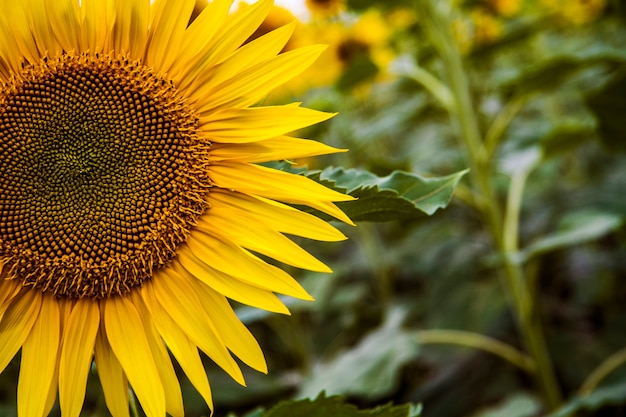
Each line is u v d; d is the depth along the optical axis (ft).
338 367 4.04
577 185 6.42
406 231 6.89
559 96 7.40
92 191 2.64
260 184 2.56
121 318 2.60
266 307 2.55
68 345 2.58
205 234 2.61
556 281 5.68
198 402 4.13
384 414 2.59
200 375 2.56
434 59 5.34
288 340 4.73
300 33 4.73
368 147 6.40
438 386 4.69
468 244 5.65
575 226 3.79
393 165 3.69
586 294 5.26
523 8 7.21
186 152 2.60
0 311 2.59
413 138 7.75
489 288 5.00
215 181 2.59
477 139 4.31
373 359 3.89
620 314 4.86
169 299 2.60
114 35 2.60
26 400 2.55
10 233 2.63
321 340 5.48
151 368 2.56
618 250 5.44
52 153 2.64
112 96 2.63
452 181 2.61
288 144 2.55
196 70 2.59
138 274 2.62
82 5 2.58
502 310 4.90
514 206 4.25
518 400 3.86
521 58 7.80
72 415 2.55
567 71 3.91
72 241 2.63
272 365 4.99
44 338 2.59
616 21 5.76
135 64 2.61
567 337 4.86
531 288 4.04
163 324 2.59
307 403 2.57
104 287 2.61
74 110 2.63
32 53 2.60
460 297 5.02
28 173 2.64
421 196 2.61
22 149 2.63
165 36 2.58
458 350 4.71
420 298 5.33
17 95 2.62
